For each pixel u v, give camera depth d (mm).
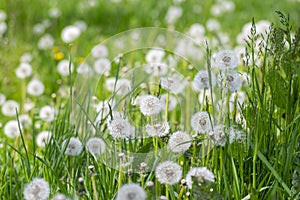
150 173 3037
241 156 3008
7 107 4672
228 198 2871
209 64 3111
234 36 6691
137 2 8477
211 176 2785
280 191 2947
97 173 3221
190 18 7480
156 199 2887
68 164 3377
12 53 6297
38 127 4387
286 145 3111
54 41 6922
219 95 3312
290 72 3232
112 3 8414
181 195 2871
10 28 6637
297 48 3357
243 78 3977
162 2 8266
